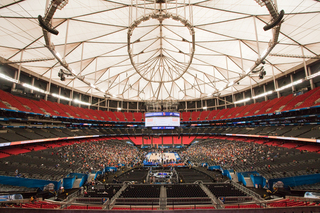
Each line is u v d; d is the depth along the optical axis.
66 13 23.88
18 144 31.31
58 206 13.77
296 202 12.82
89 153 39.12
